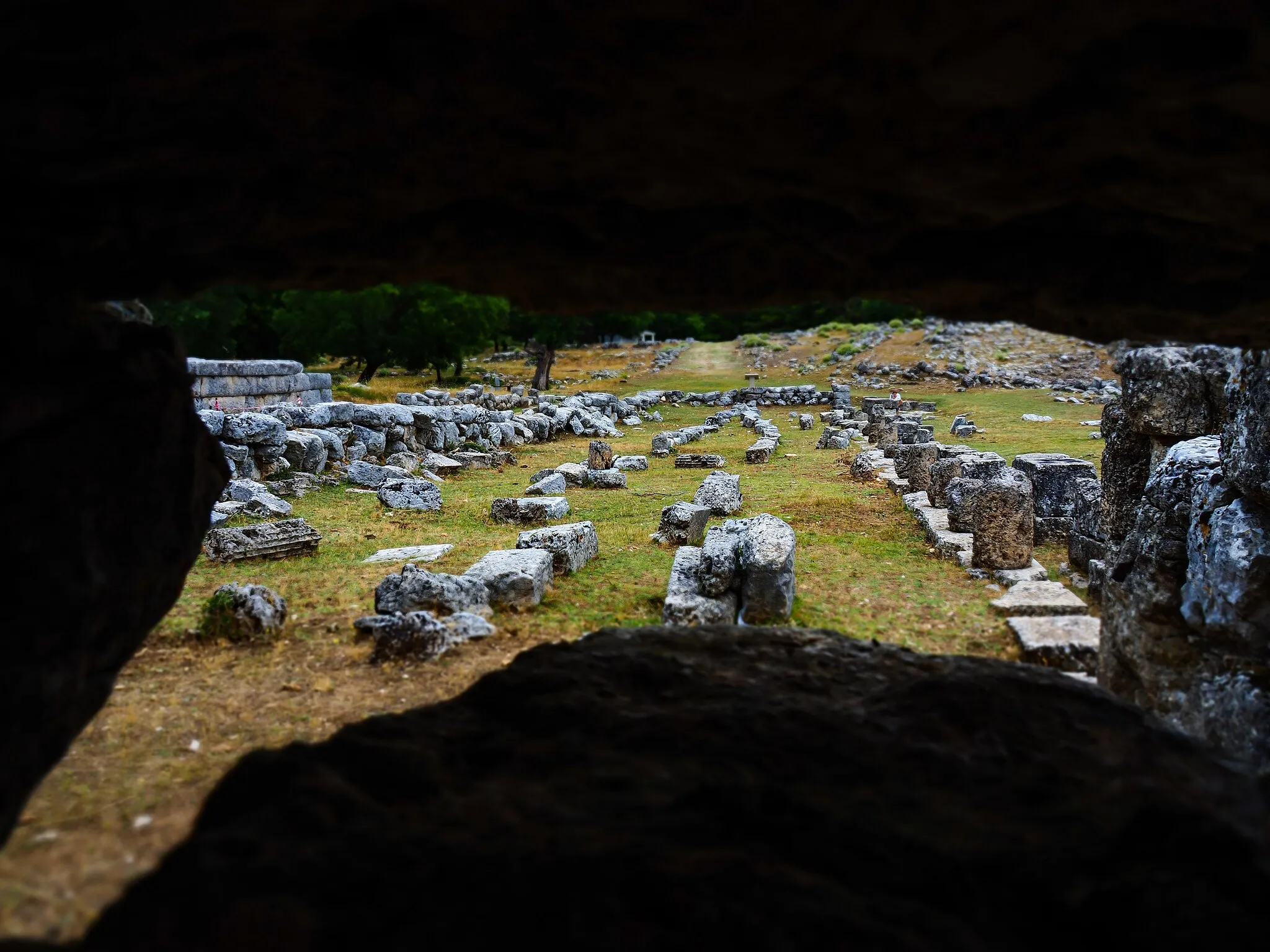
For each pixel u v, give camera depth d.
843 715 3.68
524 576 8.07
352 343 36.88
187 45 1.85
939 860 2.64
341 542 11.28
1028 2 1.70
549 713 3.69
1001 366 40.00
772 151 2.36
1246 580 4.43
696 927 2.25
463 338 37.94
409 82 2.03
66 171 2.20
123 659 2.97
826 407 34.31
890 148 2.29
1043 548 11.13
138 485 2.77
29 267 2.40
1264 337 3.51
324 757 3.27
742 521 9.50
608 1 1.76
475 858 2.53
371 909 2.32
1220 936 2.25
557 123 2.22
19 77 1.85
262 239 2.78
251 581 9.21
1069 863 2.62
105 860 3.65
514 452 22.14
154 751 5.03
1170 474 5.36
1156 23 1.75
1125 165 2.33
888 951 2.18
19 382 2.29
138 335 3.00
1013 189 2.47
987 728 3.53
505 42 1.92
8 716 2.32
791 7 1.73
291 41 1.90
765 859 2.62
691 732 3.49
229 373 20.22
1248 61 1.80
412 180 2.54
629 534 11.66
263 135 2.25
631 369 48.62
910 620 8.02
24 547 2.34
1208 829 2.62
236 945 2.10
